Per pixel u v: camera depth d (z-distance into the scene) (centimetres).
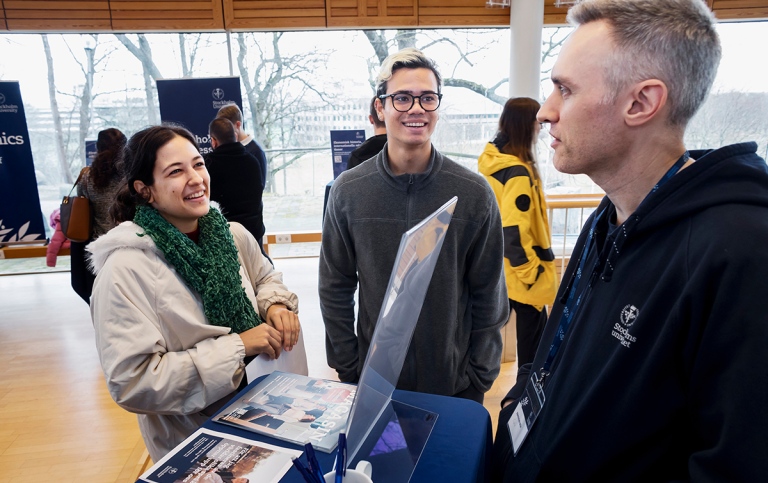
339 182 133
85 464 204
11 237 440
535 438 79
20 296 416
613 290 69
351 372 142
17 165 429
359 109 506
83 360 299
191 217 121
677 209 62
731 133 470
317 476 58
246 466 73
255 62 482
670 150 66
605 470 68
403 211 125
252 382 101
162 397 102
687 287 57
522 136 213
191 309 114
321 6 443
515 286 221
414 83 115
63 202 248
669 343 59
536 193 215
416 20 450
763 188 57
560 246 407
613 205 82
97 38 459
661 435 63
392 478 70
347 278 141
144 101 481
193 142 123
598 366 69
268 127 504
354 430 69
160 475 71
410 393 96
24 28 428
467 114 502
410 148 120
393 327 70
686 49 60
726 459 52
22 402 253
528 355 236
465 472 72
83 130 480
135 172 116
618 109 64
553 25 450
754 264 52
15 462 206
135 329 103
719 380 53
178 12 437
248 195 260
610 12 63
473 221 125
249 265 148
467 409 90
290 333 125
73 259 256
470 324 139
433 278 125
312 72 489
